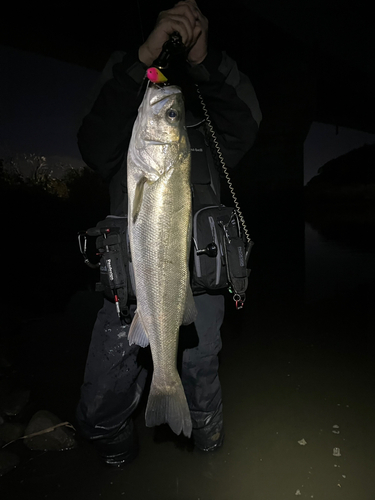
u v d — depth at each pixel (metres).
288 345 4.23
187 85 2.25
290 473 2.27
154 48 1.75
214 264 2.03
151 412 1.68
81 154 2.11
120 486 2.18
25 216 14.23
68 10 8.38
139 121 1.53
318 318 5.11
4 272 8.14
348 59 13.66
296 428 2.70
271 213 16.70
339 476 2.23
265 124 15.80
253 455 2.43
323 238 15.27
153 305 1.58
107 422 2.21
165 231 1.54
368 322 4.87
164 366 1.65
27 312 5.45
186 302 1.67
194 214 2.07
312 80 13.95
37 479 2.23
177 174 1.53
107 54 10.10
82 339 4.42
